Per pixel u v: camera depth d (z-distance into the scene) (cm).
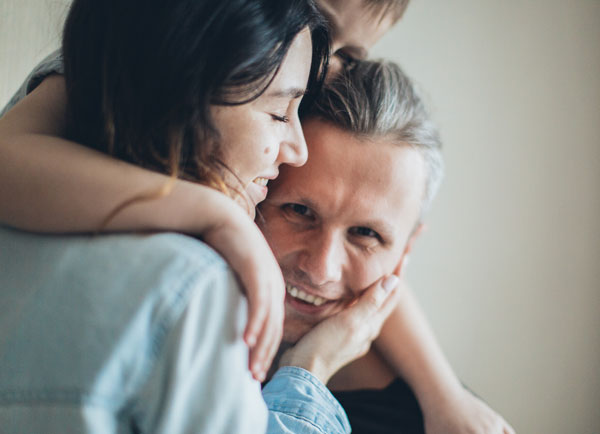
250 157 70
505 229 168
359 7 95
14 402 54
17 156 61
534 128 165
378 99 92
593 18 160
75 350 53
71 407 52
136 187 58
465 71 166
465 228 169
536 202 166
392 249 97
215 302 55
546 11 162
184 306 53
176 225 60
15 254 60
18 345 55
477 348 171
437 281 171
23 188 59
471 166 168
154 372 53
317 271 93
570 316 165
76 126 69
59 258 57
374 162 90
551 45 162
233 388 55
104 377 52
